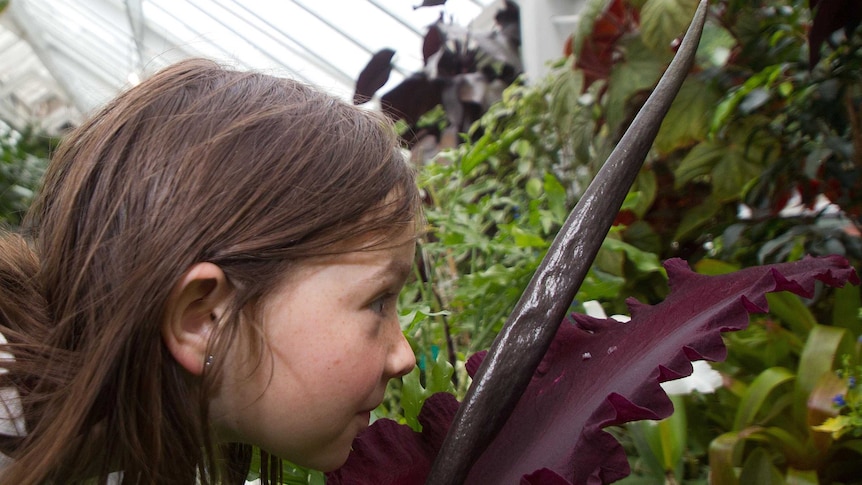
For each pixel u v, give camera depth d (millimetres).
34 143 4348
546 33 2812
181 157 650
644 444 1188
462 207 1685
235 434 694
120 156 670
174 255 616
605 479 568
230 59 862
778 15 1661
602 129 2033
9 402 676
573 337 715
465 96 2412
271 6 4422
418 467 725
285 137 667
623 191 602
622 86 1813
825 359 1184
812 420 1125
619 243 1446
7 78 9008
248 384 637
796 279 616
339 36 4574
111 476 727
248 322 627
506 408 595
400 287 692
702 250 1921
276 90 720
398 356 694
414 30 3957
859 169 1480
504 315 1432
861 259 1432
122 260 632
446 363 1066
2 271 722
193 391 655
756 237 1646
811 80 1514
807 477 1132
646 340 662
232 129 662
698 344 595
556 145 2119
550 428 651
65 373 657
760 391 1187
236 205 629
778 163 1604
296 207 634
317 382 632
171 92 700
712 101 1708
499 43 2736
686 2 1726
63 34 7598
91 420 651
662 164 1896
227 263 622
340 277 637
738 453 1174
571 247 596
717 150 1772
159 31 6020
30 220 802
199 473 713
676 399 1162
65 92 9586
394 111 2389
